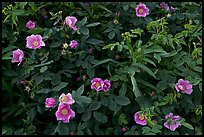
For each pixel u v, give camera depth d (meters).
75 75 1.45
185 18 1.68
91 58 1.42
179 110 1.39
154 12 1.68
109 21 1.60
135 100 1.39
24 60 1.42
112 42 1.53
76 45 1.41
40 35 1.45
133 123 1.39
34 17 1.58
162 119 1.32
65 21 1.45
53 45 1.42
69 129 1.30
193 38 1.53
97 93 1.32
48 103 1.28
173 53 1.38
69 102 1.24
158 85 1.36
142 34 1.56
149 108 1.29
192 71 1.42
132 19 1.60
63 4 1.59
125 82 1.35
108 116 1.37
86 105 1.30
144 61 1.39
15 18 1.45
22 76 1.37
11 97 1.40
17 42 1.50
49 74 1.36
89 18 1.58
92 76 1.38
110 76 1.42
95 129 1.31
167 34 1.52
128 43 1.37
